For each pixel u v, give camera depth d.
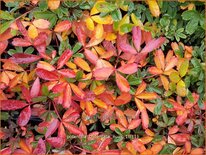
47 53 0.68
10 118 0.70
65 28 0.64
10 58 0.64
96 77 0.64
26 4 0.66
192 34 0.73
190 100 0.68
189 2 0.69
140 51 0.65
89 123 0.70
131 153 0.70
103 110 0.69
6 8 0.69
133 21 0.66
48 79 0.63
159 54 0.67
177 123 0.70
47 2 0.64
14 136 0.70
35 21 0.64
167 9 0.70
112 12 0.65
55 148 0.69
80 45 0.65
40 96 0.63
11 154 0.67
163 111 0.71
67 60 0.63
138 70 0.69
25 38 0.63
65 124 0.66
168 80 0.72
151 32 0.68
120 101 0.67
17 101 0.64
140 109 0.67
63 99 0.62
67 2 0.65
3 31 0.63
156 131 0.72
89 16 0.65
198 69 0.68
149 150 0.69
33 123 0.72
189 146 0.72
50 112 0.67
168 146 0.71
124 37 0.67
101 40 0.65
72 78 0.64
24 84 0.66
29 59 0.64
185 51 0.70
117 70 0.64
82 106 0.67
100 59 0.65
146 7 0.69
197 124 0.72
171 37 0.70
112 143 0.72
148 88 0.70
